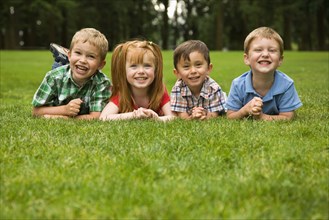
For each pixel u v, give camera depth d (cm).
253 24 4853
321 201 298
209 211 277
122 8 5553
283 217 272
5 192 306
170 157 395
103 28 5875
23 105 794
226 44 5838
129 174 348
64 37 5431
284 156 387
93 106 619
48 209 282
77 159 385
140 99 618
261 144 432
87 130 499
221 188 314
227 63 2162
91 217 272
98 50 600
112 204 289
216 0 4984
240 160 384
